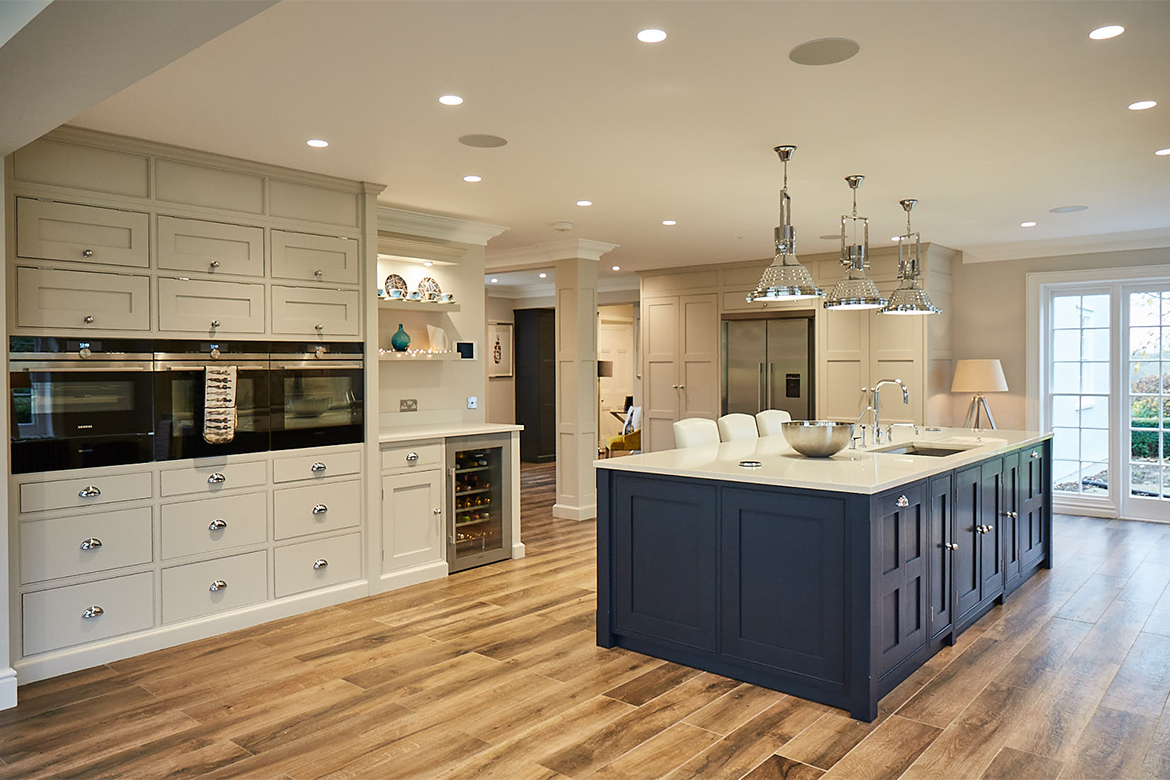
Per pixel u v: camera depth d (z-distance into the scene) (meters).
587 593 4.62
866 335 7.09
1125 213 5.50
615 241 6.61
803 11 2.32
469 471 5.21
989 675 3.35
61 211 3.36
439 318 5.60
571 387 6.79
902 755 2.65
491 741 2.77
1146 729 2.84
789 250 3.79
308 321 4.25
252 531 4.02
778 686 3.20
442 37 2.48
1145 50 2.62
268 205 4.07
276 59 2.65
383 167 4.11
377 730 2.86
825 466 3.47
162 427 3.67
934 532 3.51
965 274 7.31
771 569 3.18
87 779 2.51
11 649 3.23
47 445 3.31
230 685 3.26
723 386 8.00
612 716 2.96
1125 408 6.70
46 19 1.79
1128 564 5.25
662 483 3.51
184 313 3.75
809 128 3.45
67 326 3.37
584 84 2.91
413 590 4.68
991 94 3.04
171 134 3.50
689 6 2.28
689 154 3.88
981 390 6.67
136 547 3.59
